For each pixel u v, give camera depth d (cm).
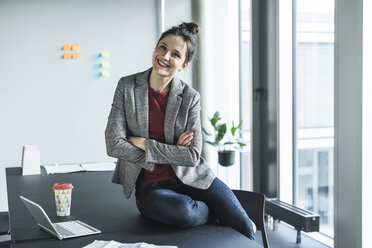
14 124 565
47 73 572
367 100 326
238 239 211
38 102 571
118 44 596
